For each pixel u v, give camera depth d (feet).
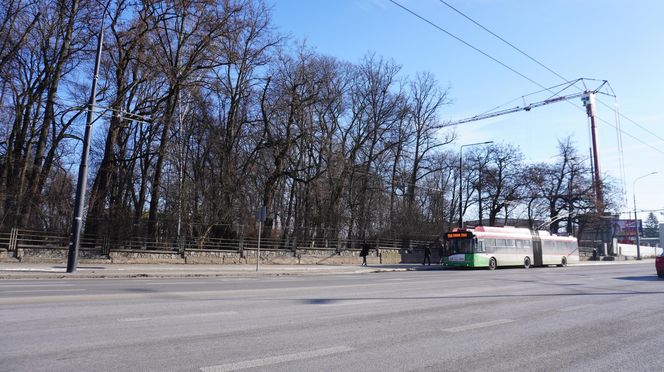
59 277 61.11
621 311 36.32
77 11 90.33
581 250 206.59
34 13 88.12
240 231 106.52
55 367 17.65
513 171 191.11
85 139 67.41
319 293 46.24
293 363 19.27
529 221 203.10
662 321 31.73
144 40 94.84
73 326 25.45
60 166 113.70
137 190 119.85
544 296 46.60
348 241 127.75
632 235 313.53
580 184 191.21
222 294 43.06
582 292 51.06
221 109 120.26
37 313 29.14
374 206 145.59
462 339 24.89
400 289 52.54
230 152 113.60
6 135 103.45
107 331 24.43
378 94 151.64
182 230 98.73
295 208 136.46
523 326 29.19
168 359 19.27
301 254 113.19
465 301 41.55
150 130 110.73
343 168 128.16
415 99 170.09
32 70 95.04
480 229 116.37
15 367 17.54
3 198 82.58
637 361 20.95
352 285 57.21
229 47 103.19
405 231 146.00
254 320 29.19
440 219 166.09
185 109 115.44
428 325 28.89
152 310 31.81
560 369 19.45
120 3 94.07
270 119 119.65
